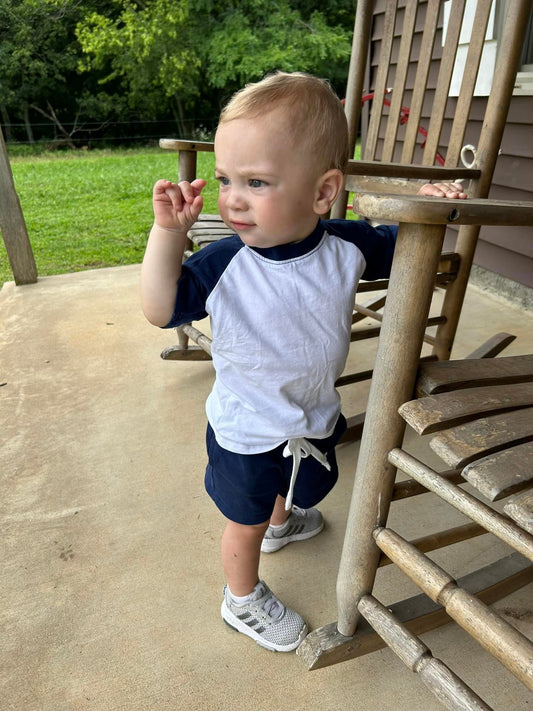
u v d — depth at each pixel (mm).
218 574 1314
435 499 1560
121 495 1565
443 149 3238
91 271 3404
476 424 862
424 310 849
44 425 1884
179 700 1048
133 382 2145
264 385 948
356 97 1965
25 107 13547
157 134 14844
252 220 837
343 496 1572
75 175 8609
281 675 1095
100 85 14383
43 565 1342
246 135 794
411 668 930
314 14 12820
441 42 3107
